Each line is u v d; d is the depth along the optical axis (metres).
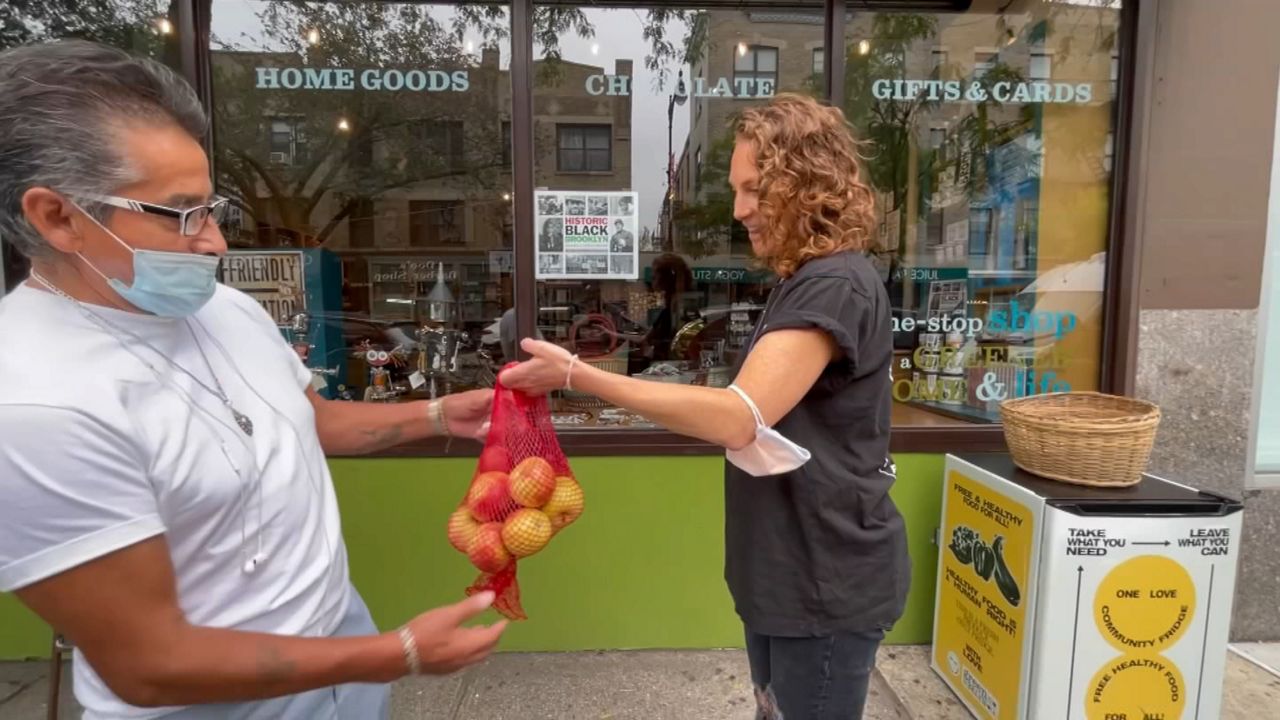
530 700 2.46
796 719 1.43
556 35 2.70
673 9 2.73
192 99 1.00
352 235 2.79
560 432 2.65
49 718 1.67
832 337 1.23
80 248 0.92
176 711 0.99
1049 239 2.82
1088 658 1.97
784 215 1.33
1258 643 2.80
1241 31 2.54
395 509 2.64
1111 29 2.68
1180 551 1.94
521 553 1.20
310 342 2.79
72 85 0.87
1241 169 2.59
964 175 2.85
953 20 2.77
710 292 2.83
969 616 2.36
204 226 1.00
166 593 0.86
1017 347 2.88
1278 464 2.83
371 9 2.65
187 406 0.98
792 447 1.20
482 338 2.79
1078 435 2.07
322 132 2.74
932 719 2.35
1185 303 2.65
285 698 1.10
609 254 2.77
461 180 2.75
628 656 2.71
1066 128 2.77
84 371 0.87
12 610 2.63
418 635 0.93
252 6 2.62
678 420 1.17
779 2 2.72
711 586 2.73
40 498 0.79
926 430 2.71
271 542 1.06
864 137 2.81
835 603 1.35
